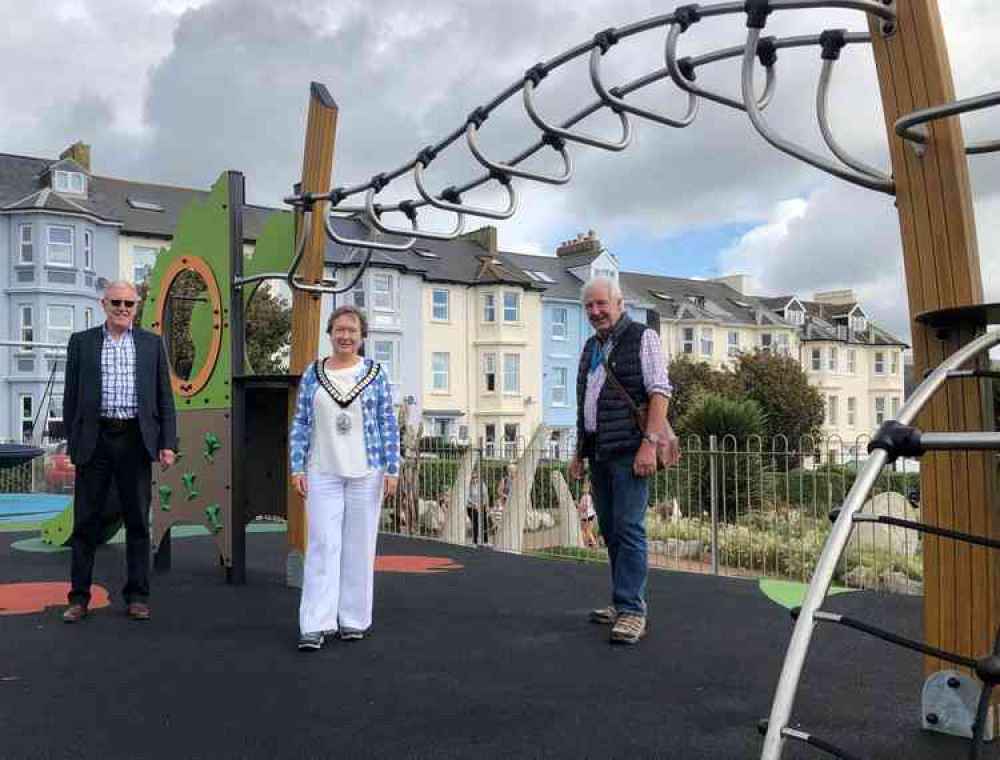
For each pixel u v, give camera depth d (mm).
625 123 4465
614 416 4848
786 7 3119
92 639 4988
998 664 2018
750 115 3266
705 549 10242
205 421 7148
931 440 2311
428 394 36406
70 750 3232
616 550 5059
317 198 6023
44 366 30516
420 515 11312
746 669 4336
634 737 3365
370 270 34250
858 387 55219
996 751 3209
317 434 4871
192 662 4484
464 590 6637
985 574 3242
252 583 6902
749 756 3174
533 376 39219
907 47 3143
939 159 3119
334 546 4852
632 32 3857
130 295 5367
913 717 3594
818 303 59750
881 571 8453
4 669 4348
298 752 3211
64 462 20344
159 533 7551
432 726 3492
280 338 25844
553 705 3760
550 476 12625
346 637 4961
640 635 4906
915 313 3236
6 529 11461
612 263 43250
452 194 5422
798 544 9328
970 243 3117
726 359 48531
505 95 4477
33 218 30625
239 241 6934
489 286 37938
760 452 9094
